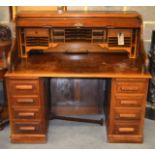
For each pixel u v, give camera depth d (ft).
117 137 8.17
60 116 9.42
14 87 7.57
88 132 8.84
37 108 7.86
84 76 7.25
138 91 7.58
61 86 9.57
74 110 9.87
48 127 9.07
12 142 8.20
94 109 9.86
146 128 9.03
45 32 8.37
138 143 8.23
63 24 8.10
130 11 8.84
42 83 7.66
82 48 8.77
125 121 7.99
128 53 8.67
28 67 7.77
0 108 9.30
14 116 7.95
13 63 7.75
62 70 7.54
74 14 8.11
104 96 9.63
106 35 8.39
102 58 8.54
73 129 9.00
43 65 7.92
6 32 8.87
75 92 9.66
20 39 8.40
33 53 8.91
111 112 7.88
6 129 8.91
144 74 7.39
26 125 8.05
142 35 8.47
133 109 7.83
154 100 9.37
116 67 7.82
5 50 8.56
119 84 7.48
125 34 8.38
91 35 8.41
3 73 8.09
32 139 8.20
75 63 8.08
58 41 8.48
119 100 7.71
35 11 8.70
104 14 8.14
